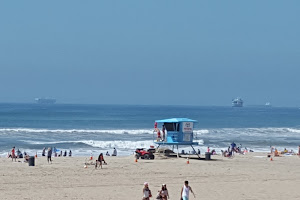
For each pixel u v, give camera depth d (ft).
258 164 210.59
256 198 126.00
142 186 141.79
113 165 189.78
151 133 452.76
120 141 356.59
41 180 148.66
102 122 652.48
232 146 286.66
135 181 151.23
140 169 178.60
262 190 138.62
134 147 328.49
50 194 125.39
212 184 148.05
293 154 281.74
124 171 172.55
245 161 224.12
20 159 227.20
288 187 145.07
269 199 124.88
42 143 337.72
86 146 327.47
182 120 223.92
